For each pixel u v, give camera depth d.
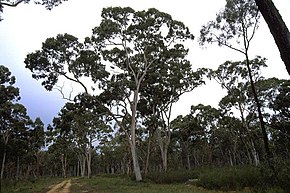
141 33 34.09
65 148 72.00
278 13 6.18
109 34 33.59
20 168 85.06
